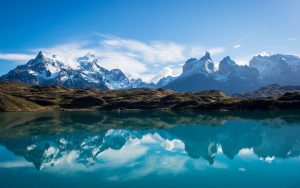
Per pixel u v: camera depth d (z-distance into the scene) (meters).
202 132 110.44
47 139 97.88
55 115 199.00
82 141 94.00
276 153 72.75
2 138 99.88
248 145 83.62
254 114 180.50
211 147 81.25
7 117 182.75
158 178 53.44
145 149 79.38
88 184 50.56
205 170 58.25
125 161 66.00
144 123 143.62
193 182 51.19
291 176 54.19
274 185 49.66
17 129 123.44
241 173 56.19
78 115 197.62
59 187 49.16
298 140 90.69
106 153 74.94
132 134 108.31
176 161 65.44
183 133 108.75
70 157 70.69
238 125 128.25
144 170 58.44
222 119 154.62
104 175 55.38
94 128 126.56
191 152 74.94
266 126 122.75
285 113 181.38
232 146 82.38
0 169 60.00
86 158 69.50
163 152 75.19
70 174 56.22
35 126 133.88
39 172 57.69
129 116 185.12
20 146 85.50
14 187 49.38
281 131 108.75
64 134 109.31
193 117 169.25
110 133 111.38
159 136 102.56
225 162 64.38
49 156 72.00
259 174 55.53
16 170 59.31
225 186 49.31
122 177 54.06
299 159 66.38
